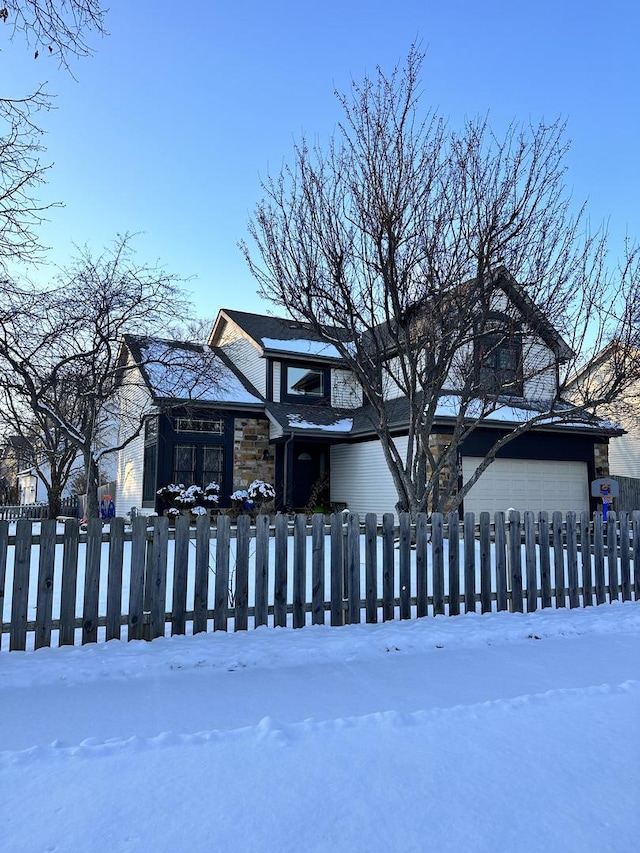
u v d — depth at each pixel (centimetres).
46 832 218
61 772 262
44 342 1101
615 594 674
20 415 1553
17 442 1772
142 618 481
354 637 491
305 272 828
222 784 253
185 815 230
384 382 1719
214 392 1667
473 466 1466
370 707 354
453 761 278
